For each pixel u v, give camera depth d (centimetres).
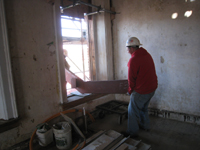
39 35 199
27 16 185
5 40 164
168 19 252
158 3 259
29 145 180
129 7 296
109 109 272
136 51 200
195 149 185
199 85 235
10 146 179
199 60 231
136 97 201
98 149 164
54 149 194
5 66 167
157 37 268
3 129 170
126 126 253
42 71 205
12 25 172
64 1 257
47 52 209
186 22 235
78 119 246
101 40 318
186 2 231
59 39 221
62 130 185
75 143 205
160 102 280
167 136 216
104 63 321
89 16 314
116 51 330
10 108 174
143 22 281
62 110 233
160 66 271
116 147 171
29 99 193
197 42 229
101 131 208
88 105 277
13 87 174
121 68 327
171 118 268
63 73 231
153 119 272
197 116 241
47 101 214
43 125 196
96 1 301
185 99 251
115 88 246
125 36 310
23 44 183
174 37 249
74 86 262
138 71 194
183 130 230
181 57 247
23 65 185
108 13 314
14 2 172
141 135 221
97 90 257
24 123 190
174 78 258
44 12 203
